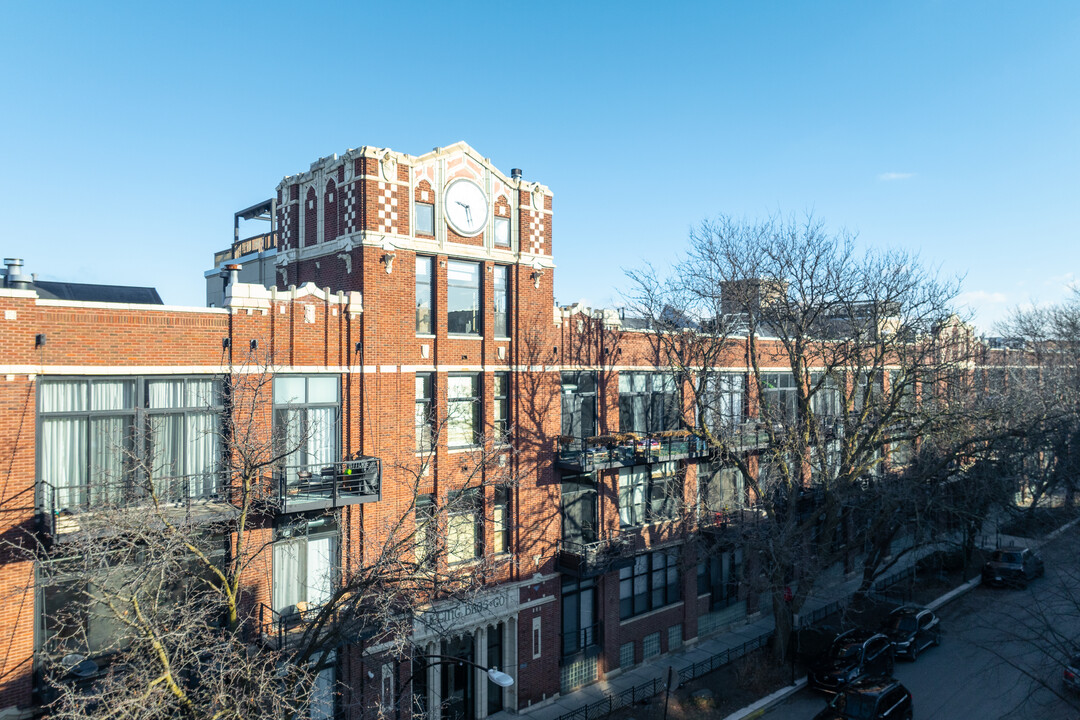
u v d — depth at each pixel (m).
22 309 14.41
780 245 28.23
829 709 21.94
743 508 29.12
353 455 19.64
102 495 15.38
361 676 19.27
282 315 18.36
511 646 23.08
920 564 38.62
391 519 20.09
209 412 17.19
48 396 14.93
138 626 12.01
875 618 30.48
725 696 24.42
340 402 19.47
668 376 29.78
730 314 27.42
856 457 26.97
